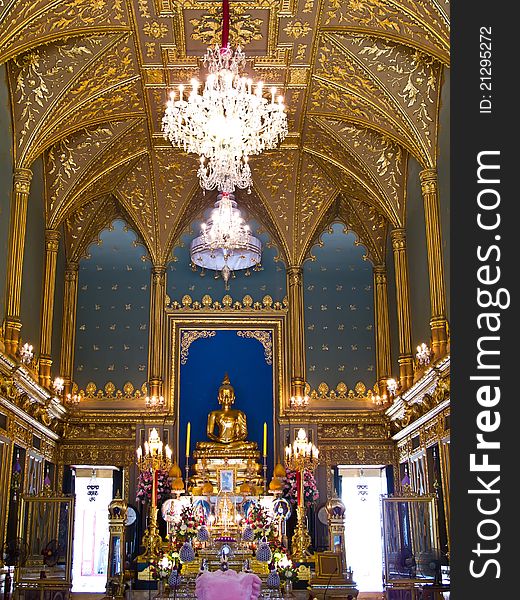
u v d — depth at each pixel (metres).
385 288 18.56
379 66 13.55
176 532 14.34
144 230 18.44
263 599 11.30
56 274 17.30
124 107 15.12
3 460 12.92
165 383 17.81
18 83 13.20
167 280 18.52
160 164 17.39
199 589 8.23
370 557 17.81
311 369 18.12
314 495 16.72
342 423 17.72
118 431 17.50
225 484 16.67
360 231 18.83
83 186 16.75
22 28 11.36
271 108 11.55
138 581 14.19
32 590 12.80
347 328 18.42
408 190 16.38
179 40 13.19
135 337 18.11
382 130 14.85
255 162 17.36
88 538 18.36
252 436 17.77
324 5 12.36
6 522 12.93
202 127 11.34
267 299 18.50
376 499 18.05
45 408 15.45
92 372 17.86
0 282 12.97
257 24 12.84
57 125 14.12
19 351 13.55
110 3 12.12
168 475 16.58
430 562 13.02
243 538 14.03
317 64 13.98
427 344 14.95
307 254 18.80
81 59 13.20
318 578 13.89
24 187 13.76
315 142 16.61
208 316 18.30
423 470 15.01
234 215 14.66
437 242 13.83
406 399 15.37
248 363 18.19
